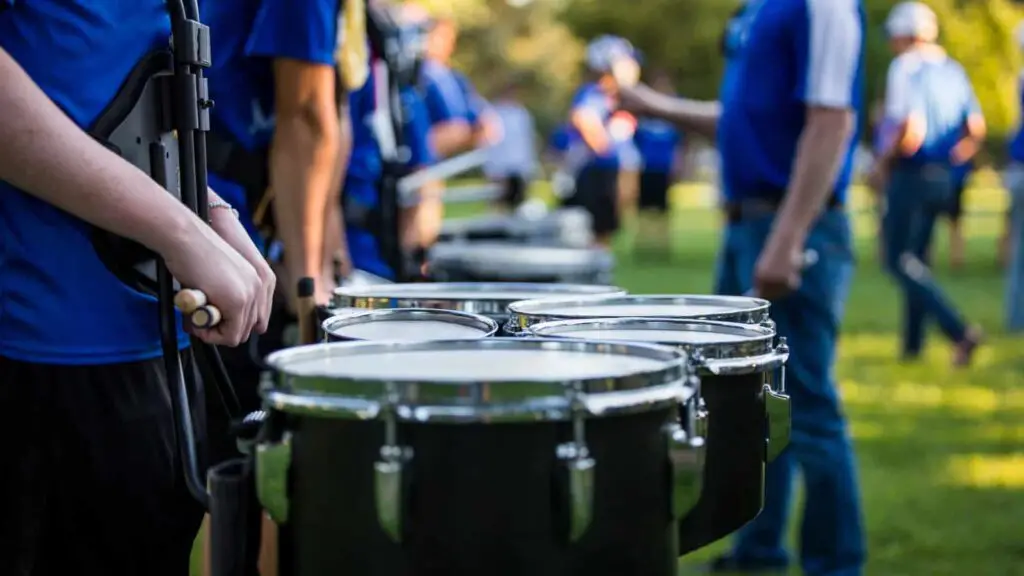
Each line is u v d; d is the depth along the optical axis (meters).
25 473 1.76
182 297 1.65
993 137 31.36
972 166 16.42
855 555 4.03
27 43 1.70
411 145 5.90
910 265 9.16
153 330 1.83
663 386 1.57
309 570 1.54
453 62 51.66
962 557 4.53
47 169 1.61
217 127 2.97
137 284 1.79
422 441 1.47
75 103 1.71
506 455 1.47
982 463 6.03
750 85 4.06
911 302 9.19
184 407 1.74
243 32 2.96
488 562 1.48
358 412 1.46
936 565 4.43
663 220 19.08
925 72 9.55
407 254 4.74
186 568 1.97
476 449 1.47
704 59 37.09
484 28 52.69
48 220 1.74
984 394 7.91
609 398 1.50
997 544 4.70
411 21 5.93
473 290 2.85
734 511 1.98
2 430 1.76
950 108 9.30
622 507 1.55
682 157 35.94
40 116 1.60
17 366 1.75
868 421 6.99
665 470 1.62
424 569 1.48
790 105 4.00
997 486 5.60
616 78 5.03
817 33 3.84
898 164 9.31
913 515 5.10
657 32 37.25
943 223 27.83
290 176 2.93
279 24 2.88
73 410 1.76
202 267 1.69
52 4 1.71
